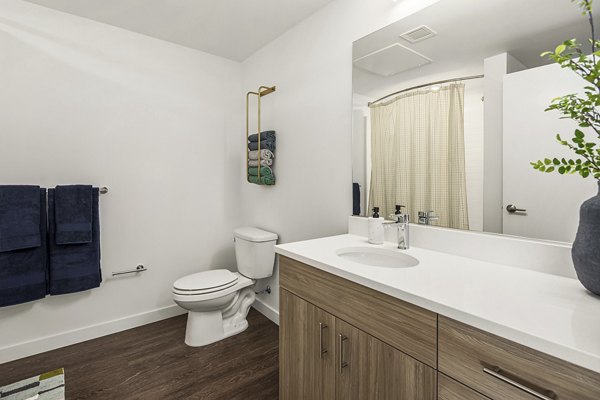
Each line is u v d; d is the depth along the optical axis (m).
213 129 2.71
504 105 1.14
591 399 0.56
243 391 1.64
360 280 1.01
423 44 1.41
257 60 2.61
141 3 1.93
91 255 2.05
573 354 0.57
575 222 0.99
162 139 2.45
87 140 2.13
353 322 1.05
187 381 1.71
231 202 2.84
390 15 1.54
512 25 1.12
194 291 2.00
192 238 2.63
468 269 1.08
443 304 0.78
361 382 1.03
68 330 2.09
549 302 0.79
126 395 1.59
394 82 1.53
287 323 1.38
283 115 2.31
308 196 2.09
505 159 1.14
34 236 1.83
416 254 1.30
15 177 1.90
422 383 0.84
